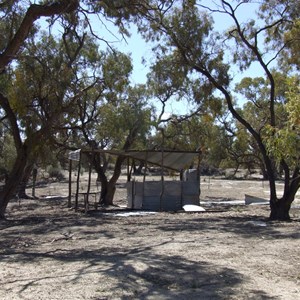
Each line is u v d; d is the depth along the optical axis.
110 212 22.30
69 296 6.72
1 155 38.06
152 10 13.70
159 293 6.92
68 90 20.78
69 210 23.84
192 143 33.16
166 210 23.14
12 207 28.48
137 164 53.28
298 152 6.06
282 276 8.12
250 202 28.84
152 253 10.51
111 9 12.47
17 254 10.79
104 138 29.78
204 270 8.55
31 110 21.17
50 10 12.86
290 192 18.11
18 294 6.86
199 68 19.27
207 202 30.59
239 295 6.83
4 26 15.57
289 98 6.17
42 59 18.27
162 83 23.67
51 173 59.50
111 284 7.39
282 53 19.25
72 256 10.30
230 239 12.85
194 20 18.64
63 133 27.36
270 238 12.99
